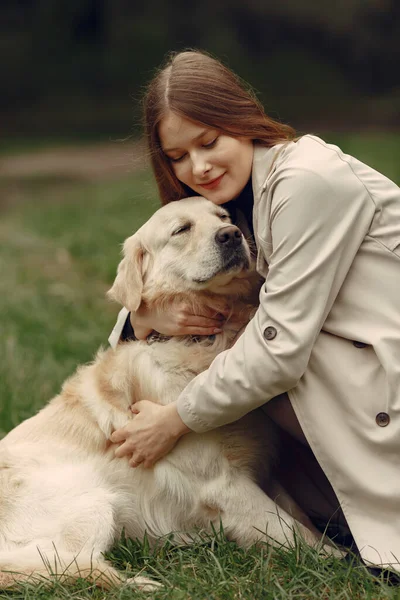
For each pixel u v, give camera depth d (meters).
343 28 30.53
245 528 3.16
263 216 3.11
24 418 4.52
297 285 2.86
